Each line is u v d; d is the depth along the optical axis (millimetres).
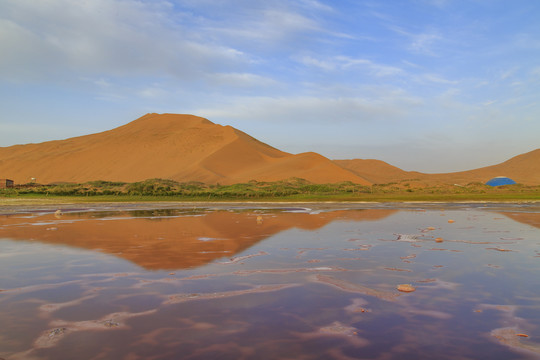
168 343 4555
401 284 6867
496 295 6238
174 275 7570
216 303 5938
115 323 5160
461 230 13812
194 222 16703
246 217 19078
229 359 4168
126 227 14875
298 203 31859
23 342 4578
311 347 4453
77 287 6793
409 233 13117
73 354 4273
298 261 8805
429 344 4512
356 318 5316
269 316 5406
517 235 12500
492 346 4449
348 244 11000
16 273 7777
